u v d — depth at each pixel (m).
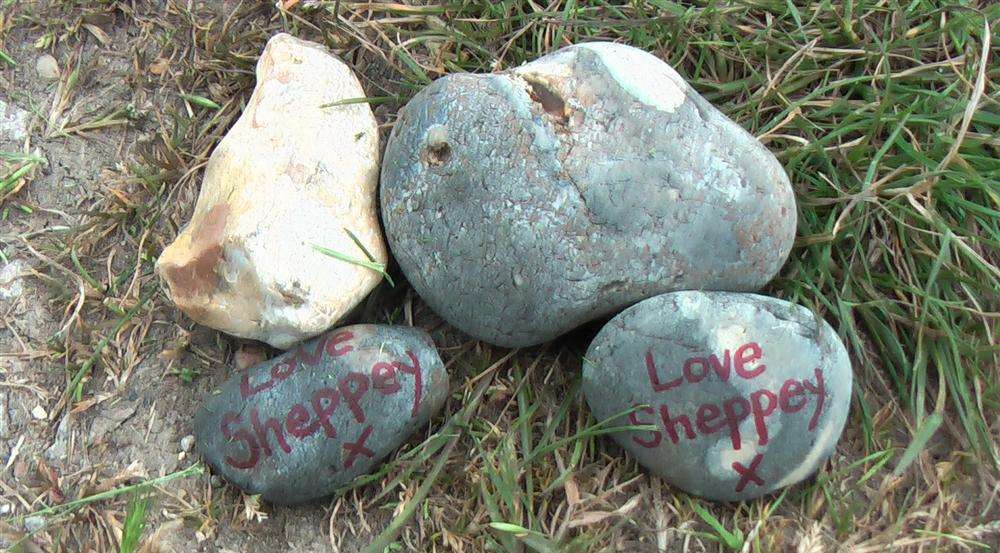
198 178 0.47
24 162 0.47
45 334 0.45
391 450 0.42
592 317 0.42
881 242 0.45
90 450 0.44
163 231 0.46
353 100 0.44
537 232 0.41
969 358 0.43
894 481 0.42
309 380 0.42
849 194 0.45
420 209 0.42
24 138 0.47
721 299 0.41
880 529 0.42
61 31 0.48
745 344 0.41
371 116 0.45
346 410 0.41
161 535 0.42
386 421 0.41
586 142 0.41
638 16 0.48
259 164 0.42
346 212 0.42
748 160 0.42
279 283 0.41
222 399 0.42
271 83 0.43
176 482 0.43
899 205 0.45
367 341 0.42
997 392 0.43
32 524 0.43
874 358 0.45
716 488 0.41
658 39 0.47
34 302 0.45
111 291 0.45
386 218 0.43
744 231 0.41
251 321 0.42
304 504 0.43
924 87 0.47
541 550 0.41
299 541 0.43
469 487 0.43
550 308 0.42
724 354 0.41
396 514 0.42
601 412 0.42
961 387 0.43
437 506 0.43
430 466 0.43
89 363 0.44
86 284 0.45
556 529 0.42
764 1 0.48
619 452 0.43
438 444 0.43
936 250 0.45
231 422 0.42
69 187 0.47
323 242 0.41
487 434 0.43
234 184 0.42
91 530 0.43
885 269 0.45
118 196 0.46
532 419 0.44
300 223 0.41
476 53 0.48
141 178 0.46
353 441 0.41
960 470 0.43
